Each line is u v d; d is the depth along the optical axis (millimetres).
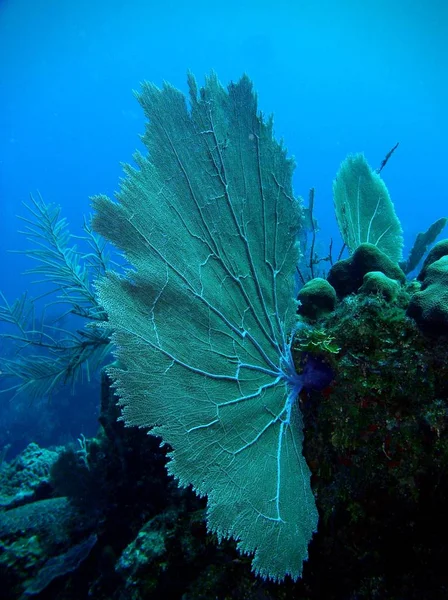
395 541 2219
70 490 4352
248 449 2215
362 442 2250
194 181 2281
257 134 2559
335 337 2451
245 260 2473
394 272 3027
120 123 109000
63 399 13398
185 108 2299
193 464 1955
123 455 3832
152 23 90500
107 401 4066
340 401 2369
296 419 2562
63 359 5547
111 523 4070
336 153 109250
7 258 90750
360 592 2250
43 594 3941
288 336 2715
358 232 3846
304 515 2283
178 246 2166
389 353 2270
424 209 90688
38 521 4598
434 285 2301
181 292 2141
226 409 2193
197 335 2170
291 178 2693
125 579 3000
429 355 2182
